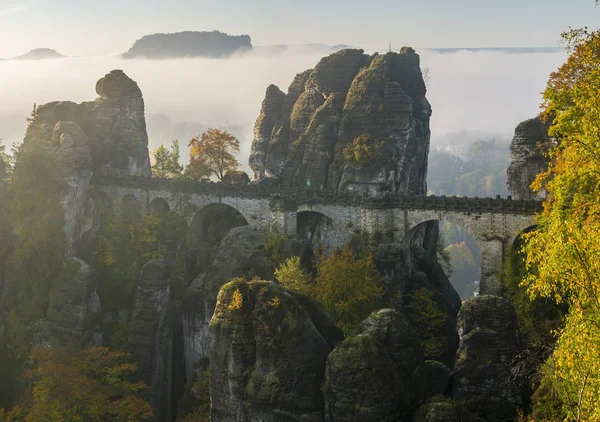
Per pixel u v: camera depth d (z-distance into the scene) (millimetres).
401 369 69812
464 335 71688
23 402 96062
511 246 90750
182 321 109500
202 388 98312
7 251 118625
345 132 125500
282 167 135250
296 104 137875
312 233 111000
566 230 36750
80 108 136125
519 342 69750
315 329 75000
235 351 76750
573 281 35656
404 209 99688
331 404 69750
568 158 50594
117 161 134375
